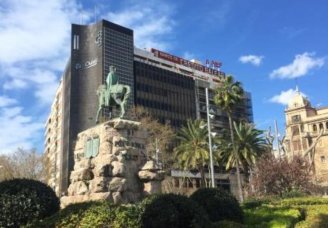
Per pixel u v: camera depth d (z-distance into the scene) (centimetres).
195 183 9156
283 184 4766
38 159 7144
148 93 10294
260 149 6462
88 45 9812
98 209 1407
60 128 11406
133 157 2448
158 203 1580
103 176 2309
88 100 9469
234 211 2009
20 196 1731
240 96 6034
